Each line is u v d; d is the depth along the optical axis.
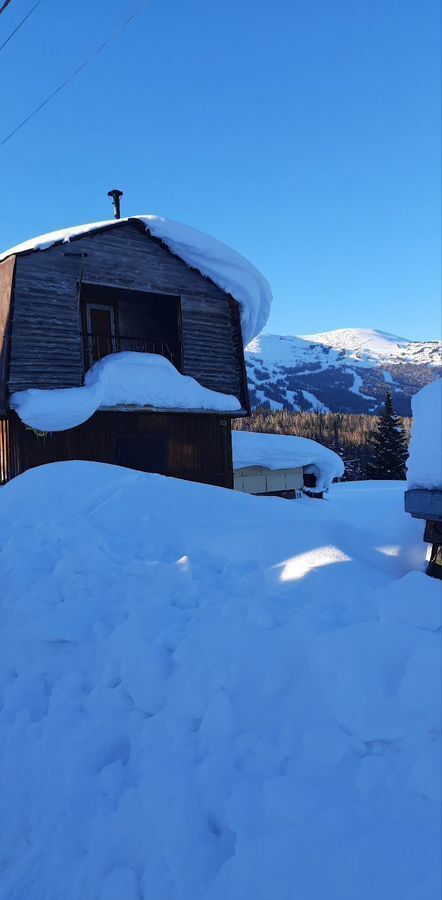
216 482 19.67
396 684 2.97
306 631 3.48
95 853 2.96
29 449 15.91
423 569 4.73
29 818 3.36
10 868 3.14
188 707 3.47
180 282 18.89
